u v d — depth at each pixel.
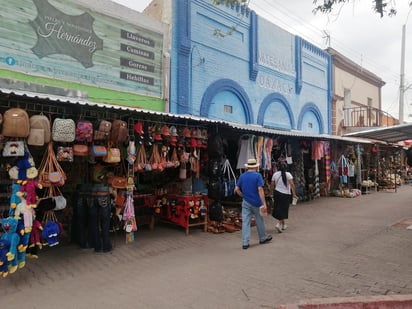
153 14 10.72
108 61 8.62
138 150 6.84
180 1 10.27
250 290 4.59
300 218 9.69
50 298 4.44
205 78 11.03
